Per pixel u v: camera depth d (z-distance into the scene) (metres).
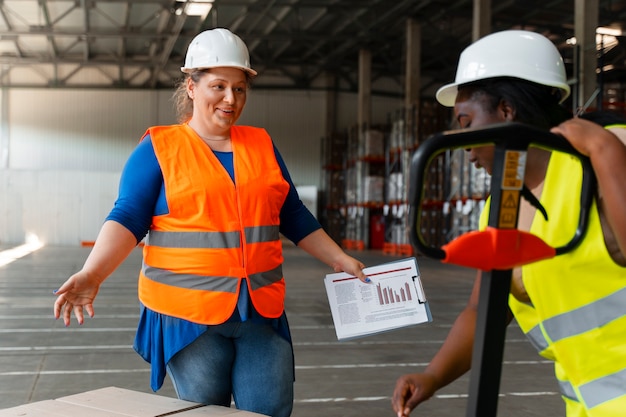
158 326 2.20
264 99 27.08
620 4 18.19
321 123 27.45
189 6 18.11
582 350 1.34
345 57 26.86
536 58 1.30
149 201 2.19
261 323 2.20
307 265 15.65
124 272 13.26
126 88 26.05
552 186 1.34
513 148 1.07
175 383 2.27
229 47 2.20
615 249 1.26
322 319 7.71
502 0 18.95
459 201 15.79
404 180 19.42
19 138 25.42
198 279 2.15
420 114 18.64
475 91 1.33
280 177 2.30
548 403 4.30
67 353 5.75
